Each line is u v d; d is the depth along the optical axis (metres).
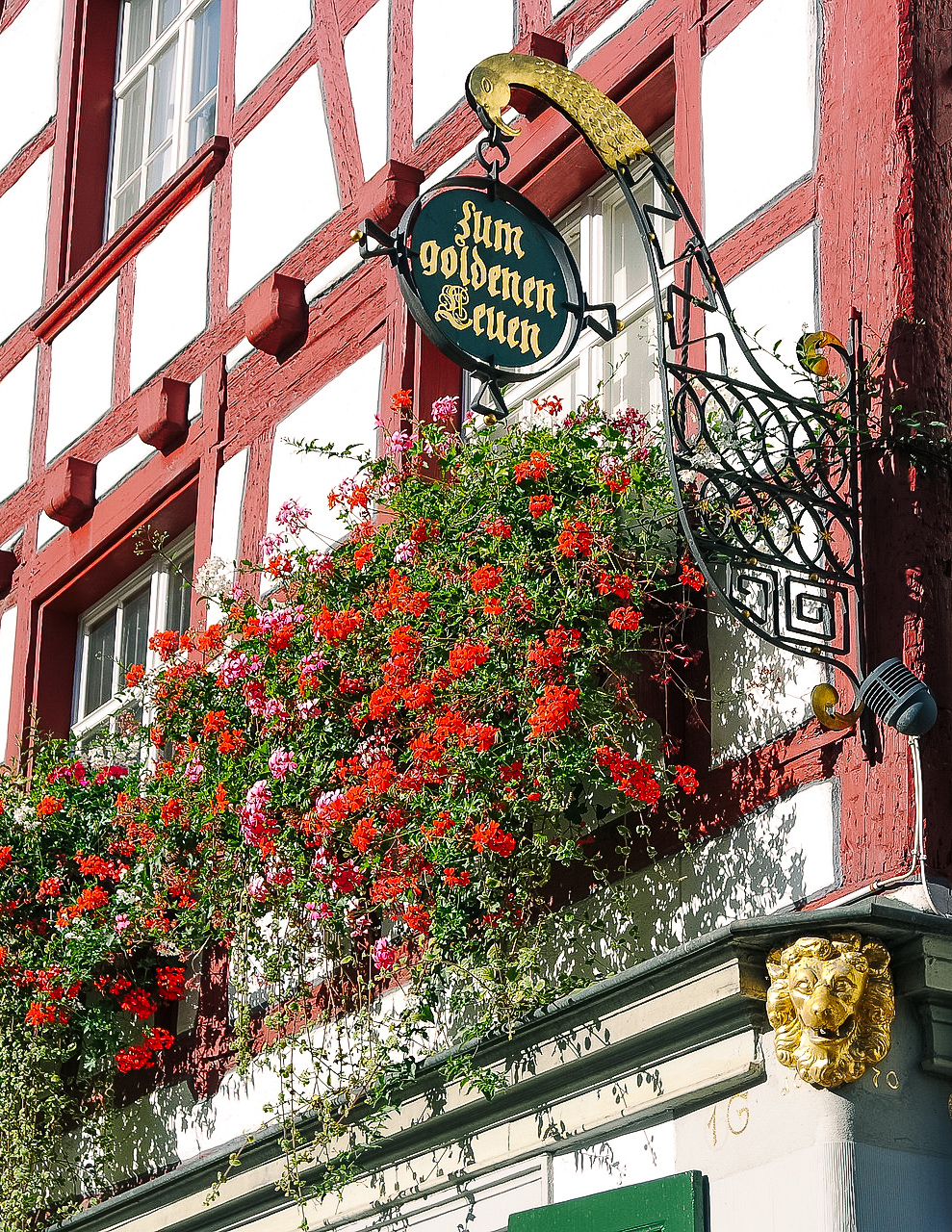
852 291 6.25
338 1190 7.02
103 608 10.91
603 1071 6.12
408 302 6.42
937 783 5.62
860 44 6.46
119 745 9.15
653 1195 5.81
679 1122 5.87
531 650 6.20
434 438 7.25
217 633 7.53
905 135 6.20
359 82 9.32
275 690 7.15
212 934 7.96
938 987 5.32
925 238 6.12
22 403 11.91
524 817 6.38
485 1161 6.62
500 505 6.54
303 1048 7.22
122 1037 8.57
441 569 6.69
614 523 6.34
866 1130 5.27
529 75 6.27
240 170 10.16
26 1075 8.72
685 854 6.33
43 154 12.42
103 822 8.87
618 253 7.80
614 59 7.66
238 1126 8.22
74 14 12.27
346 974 7.61
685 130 7.22
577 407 7.50
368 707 6.77
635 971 5.82
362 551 7.00
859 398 6.02
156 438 10.12
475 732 6.21
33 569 11.22
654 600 6.48
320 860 6.77
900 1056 5.36
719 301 6.35
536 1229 6.26
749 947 5.50
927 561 5.80
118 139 12.02
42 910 8.79
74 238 11.84
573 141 7.84
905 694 5.45
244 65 10.39
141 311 10.77
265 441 9.35
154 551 10.39
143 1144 8.79
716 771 6.29
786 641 5.65
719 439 6.09
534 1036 6.33
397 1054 7.25
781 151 6.72
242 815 7.04
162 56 11.71
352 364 8.82
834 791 5.84
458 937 6.52
